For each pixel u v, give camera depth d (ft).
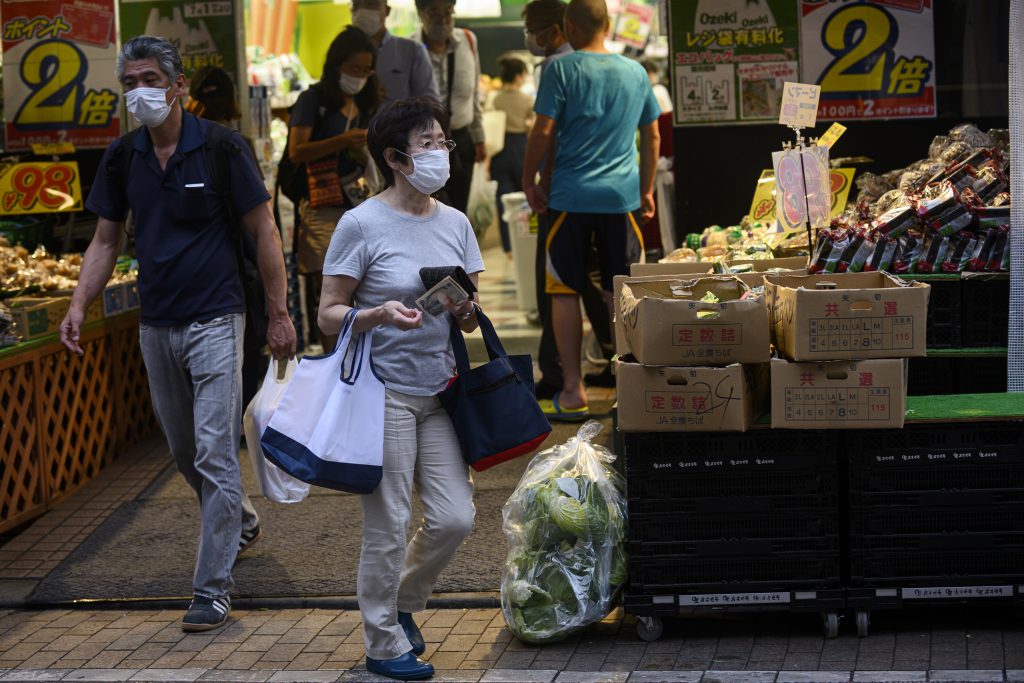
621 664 24.73
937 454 25.03
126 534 33.68
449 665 25.26
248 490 36.35
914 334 24.20
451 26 51.93
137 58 27.20
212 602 28.12
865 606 25.29
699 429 24.79
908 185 33.24
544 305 42.34
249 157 28.37
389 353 23.85
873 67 40.11
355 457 23.40
